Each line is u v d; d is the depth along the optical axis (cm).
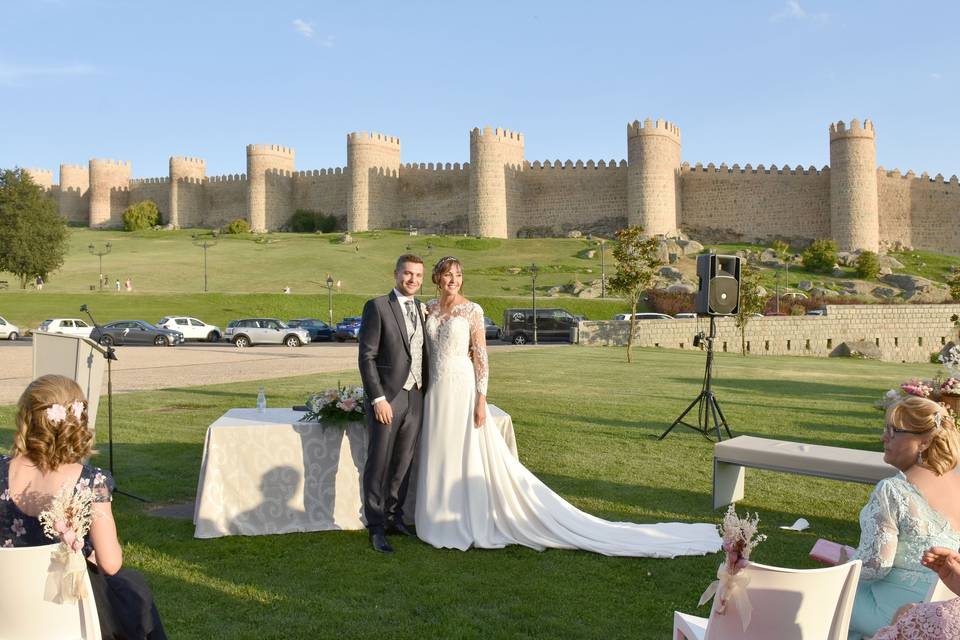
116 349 3153
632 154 7794
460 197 8944
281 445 605
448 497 581
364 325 588
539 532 588
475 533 576
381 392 575
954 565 279
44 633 286
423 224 9131
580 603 474
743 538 286
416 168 9175
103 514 317
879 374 2377
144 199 11012
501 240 7775
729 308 1023
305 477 609
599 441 1007
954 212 7775
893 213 7769
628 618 453
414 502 627
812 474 644
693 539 591
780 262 6756
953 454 347
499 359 2559
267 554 553
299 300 5138
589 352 3070
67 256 7638
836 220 7412
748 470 866
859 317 4172
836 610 294
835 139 7400
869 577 346
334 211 9712
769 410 1368
